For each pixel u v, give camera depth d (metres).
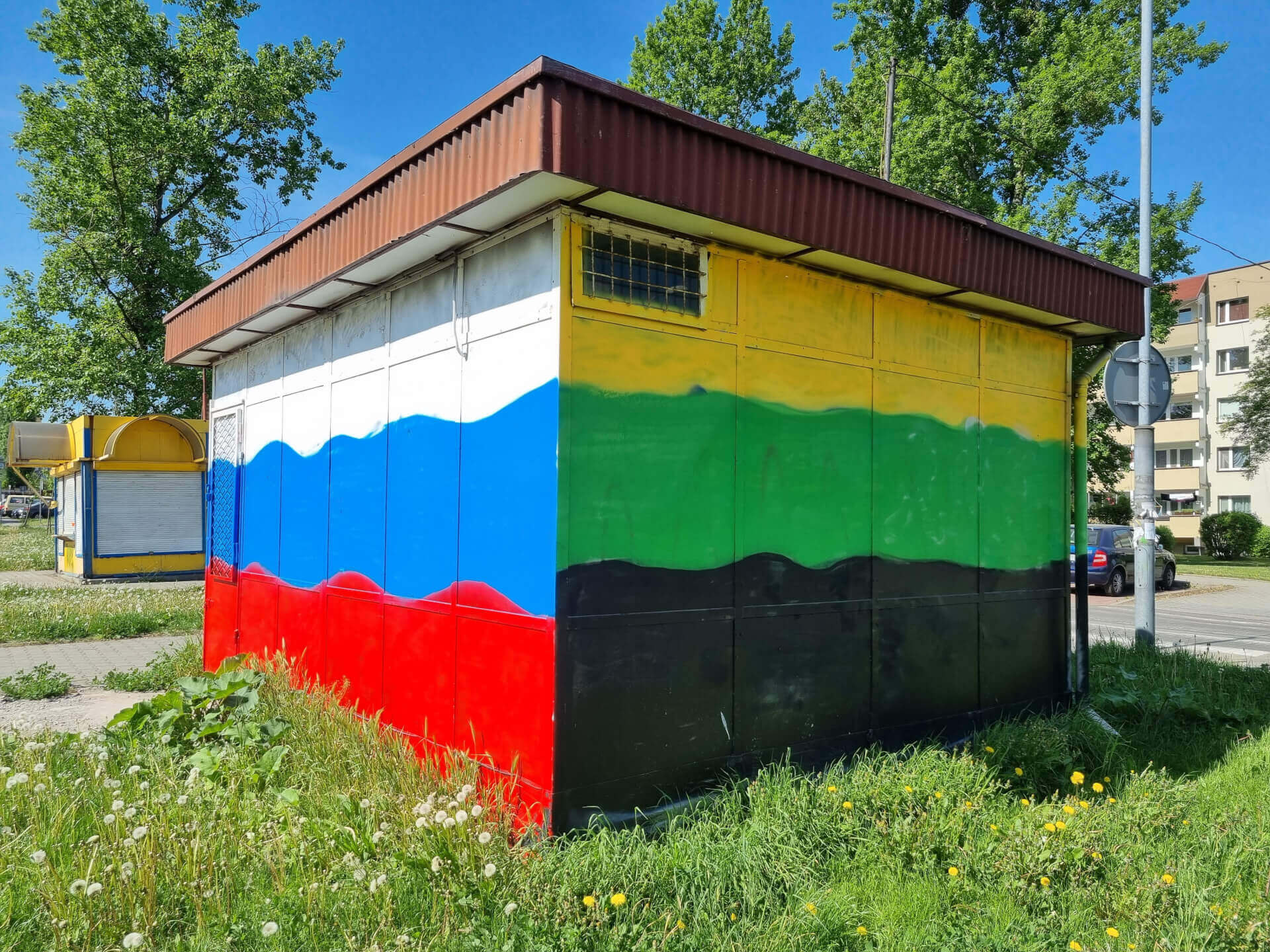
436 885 2.93
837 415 4.62
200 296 6.68
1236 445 37.25
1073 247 20.80
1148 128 9.09
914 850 3.46
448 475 4.28
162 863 2.97
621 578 3.70
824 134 23.22
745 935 2.79
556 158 3.10
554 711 3.46
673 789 3.83
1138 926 3.01
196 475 18.08
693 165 3.54
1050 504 5.92
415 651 4.50
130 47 22.31
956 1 22.56
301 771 4.09
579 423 3.59
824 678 4.49
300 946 2.62
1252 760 4.90
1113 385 7.76
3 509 56.97
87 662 8.30
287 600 6.01
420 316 4.56
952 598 5.20
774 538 4.30
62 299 22.81
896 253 4.38
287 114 23.98
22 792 3.68
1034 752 4.62
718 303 4.10
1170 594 18.27
